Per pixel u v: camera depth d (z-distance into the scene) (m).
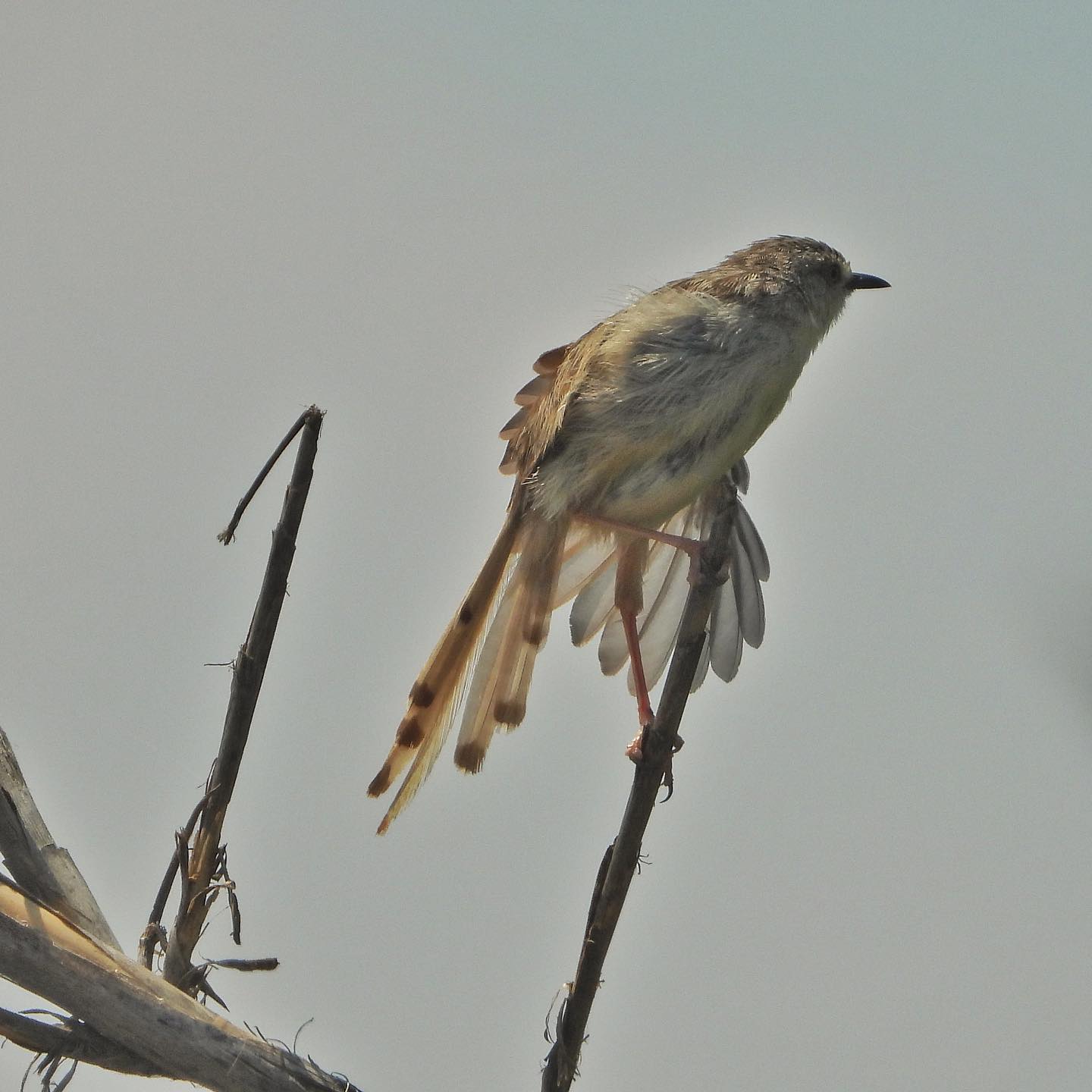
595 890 7.51
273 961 7.57
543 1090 7.46
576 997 7.45
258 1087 6.93
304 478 7.43
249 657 7.55
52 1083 7.02
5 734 7.43
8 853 7.17
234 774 7.61
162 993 6.90
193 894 7.46
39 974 6.69
